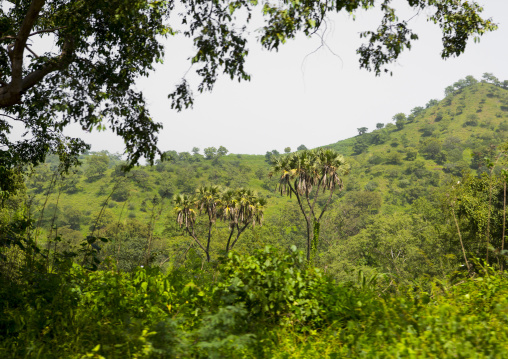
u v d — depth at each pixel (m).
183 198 40.72
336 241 53.81
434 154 182.62
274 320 4.34
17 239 5.40
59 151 12.35
